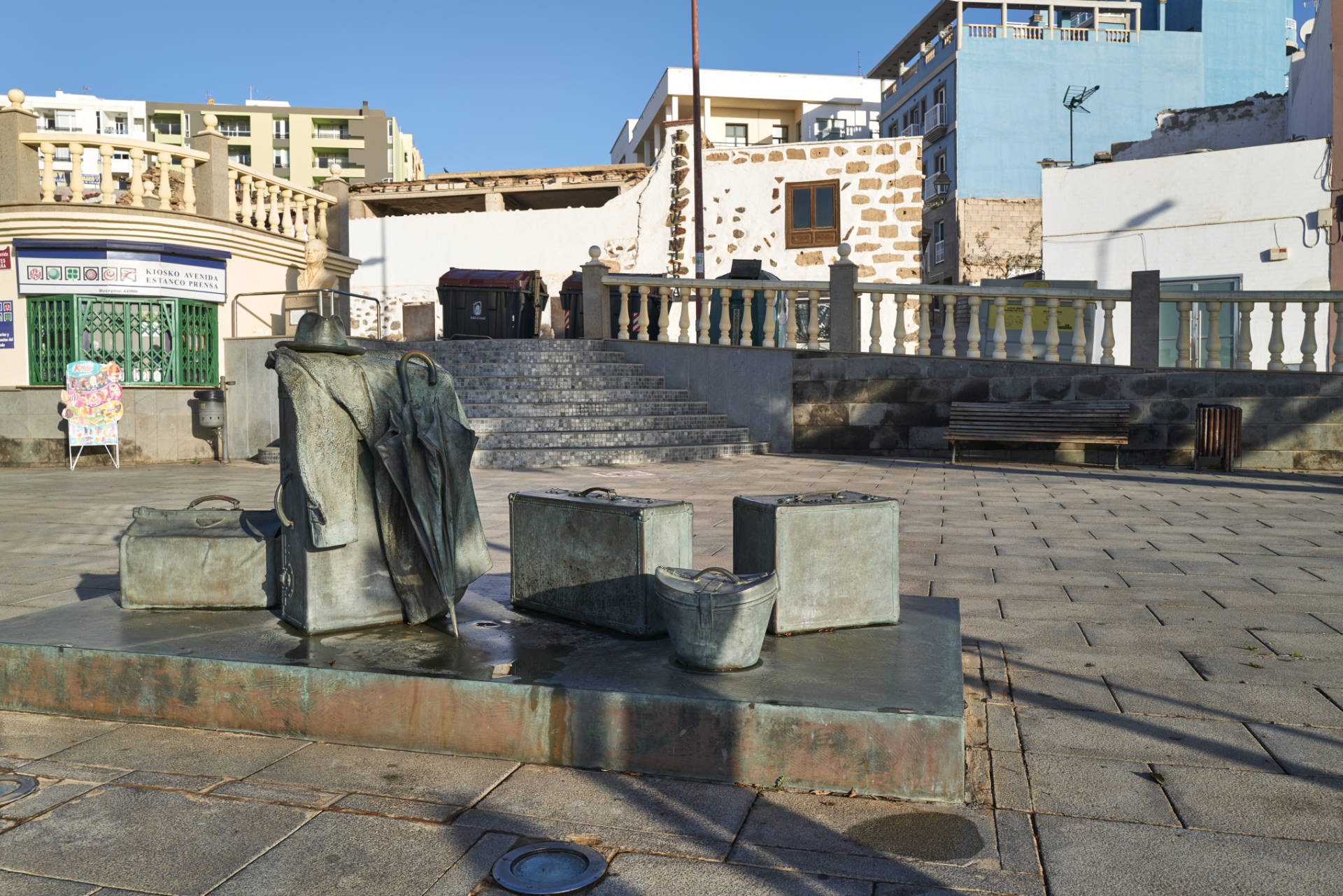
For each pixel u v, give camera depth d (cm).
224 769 308
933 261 4025
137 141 1454
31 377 1434
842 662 339
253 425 1492
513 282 2045
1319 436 1284
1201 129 2516
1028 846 252
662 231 2323
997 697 369
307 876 239
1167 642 443
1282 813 267
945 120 4550
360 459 391
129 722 353
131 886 235
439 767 309
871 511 389
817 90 4209
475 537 406
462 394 1498
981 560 645
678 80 4125
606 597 384
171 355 1462
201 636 379
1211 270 1977
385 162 8456
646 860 246
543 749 311
